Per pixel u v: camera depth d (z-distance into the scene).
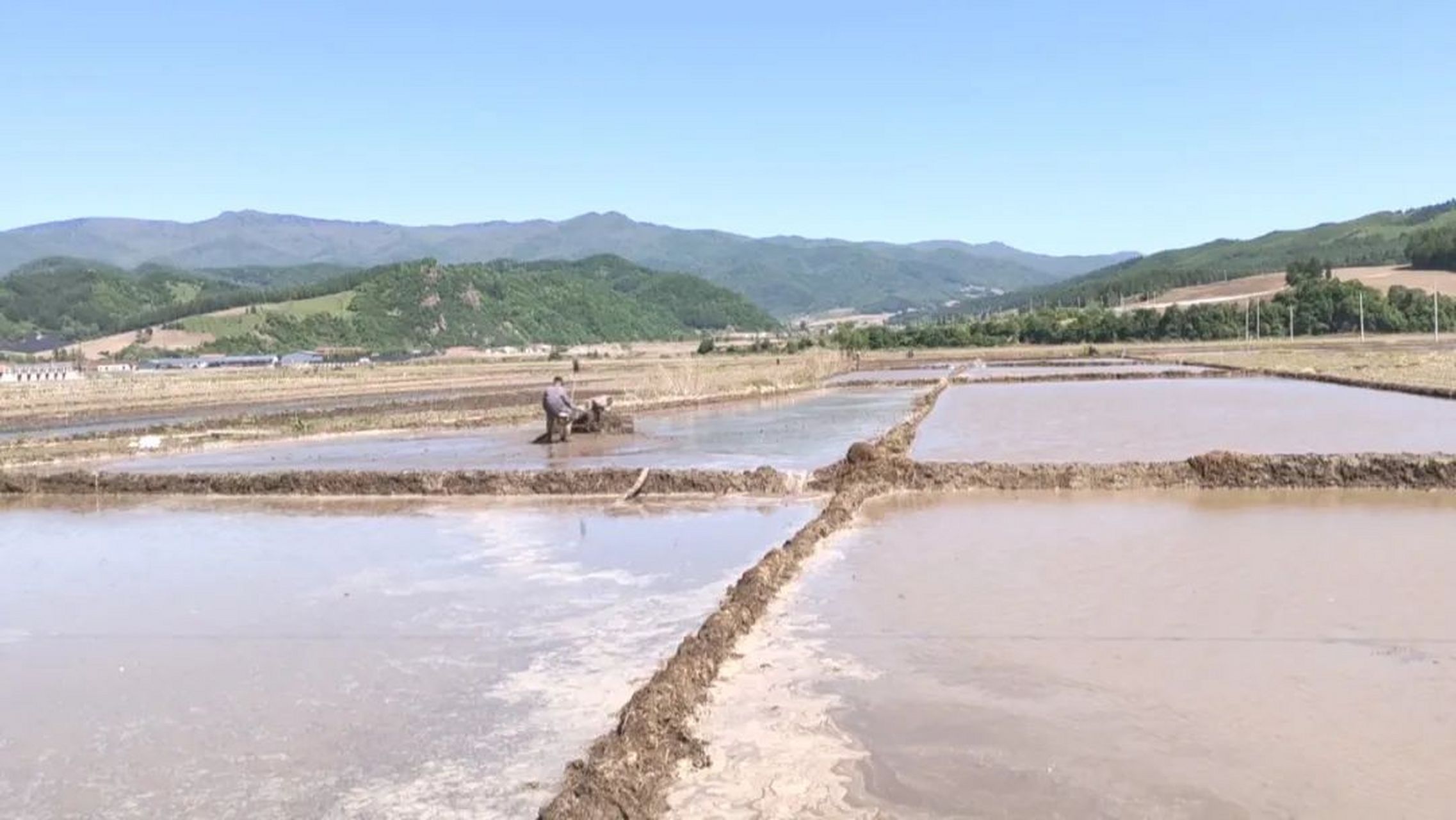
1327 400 35.09
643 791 7.32
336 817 7.35
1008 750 8.01
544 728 8.84
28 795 7.86
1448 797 7.05
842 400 44.06
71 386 74.94
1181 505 17.45
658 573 14.12
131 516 20.25
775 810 7.21
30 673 10.68
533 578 14.04
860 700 9.10
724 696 9.31
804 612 11.80
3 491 22.98
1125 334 111.81
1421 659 9.58
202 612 12.85
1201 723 8.34
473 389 59.97
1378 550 13.80
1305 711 8.48
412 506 20.31
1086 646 10.22
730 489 20.52
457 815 7.33
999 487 19.59
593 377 69.81
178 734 8.95
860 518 17.16
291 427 35.47
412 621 12.16
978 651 10.22
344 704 9.52
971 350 106.56
